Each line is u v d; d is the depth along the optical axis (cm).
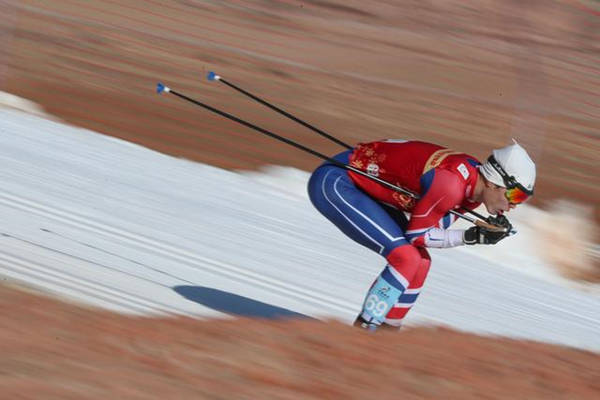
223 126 6519
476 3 14325
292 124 7231
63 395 1054
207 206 3619
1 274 1844
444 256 3900
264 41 10444
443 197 1923
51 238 2427
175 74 8238
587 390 1611
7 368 1110
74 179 3419
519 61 12344
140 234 2811
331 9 12556
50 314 1459
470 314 2864
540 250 4591
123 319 1523
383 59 10944
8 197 2828
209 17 10831
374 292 2028
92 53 8281
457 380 1477
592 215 6116
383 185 1989
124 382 1140
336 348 1529
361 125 7856
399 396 1329
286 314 2236
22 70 7138
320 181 2086
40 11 9312
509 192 1914
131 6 10456
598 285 4425
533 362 1742
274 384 1265
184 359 1295
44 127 4512
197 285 2319
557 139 8725
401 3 13538
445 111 8994
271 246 3178
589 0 15812
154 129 5941
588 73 12475
